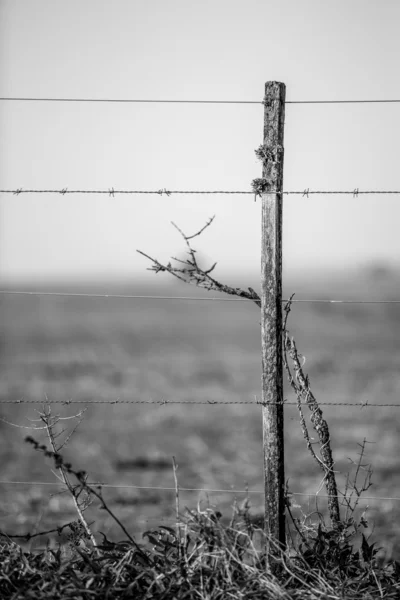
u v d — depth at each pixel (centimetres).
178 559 454
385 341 4366
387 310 6059
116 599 417
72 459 1491
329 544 475
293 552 505
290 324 5591
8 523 911
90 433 1802
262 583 426
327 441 509
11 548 474
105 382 2723
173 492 1138
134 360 3591
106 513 973
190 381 2823
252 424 1966
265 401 498
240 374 3083
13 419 1964
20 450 1570
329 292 8981
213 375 3025
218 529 452
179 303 10450
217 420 2022
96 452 1567
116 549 461
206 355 3953
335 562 468
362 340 4434
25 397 2325
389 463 1329
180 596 419
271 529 491
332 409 2012
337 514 507
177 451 1591
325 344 4200
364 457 1394
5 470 1366
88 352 3984
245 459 1506
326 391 2338
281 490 493
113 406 2220
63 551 498
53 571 437
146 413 2111
